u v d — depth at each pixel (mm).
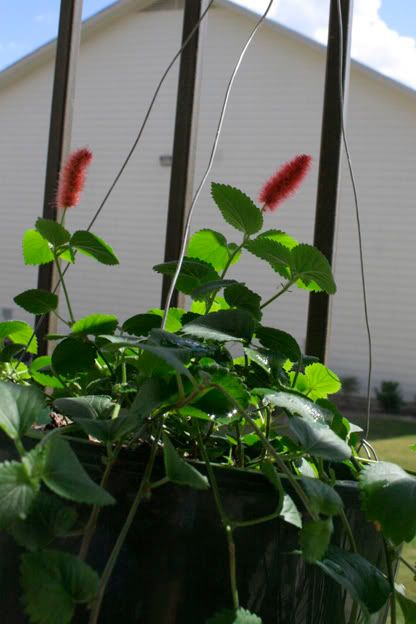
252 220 924
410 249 6969
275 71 7359
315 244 1120
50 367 951
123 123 7867
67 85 1246
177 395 775
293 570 785
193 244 994
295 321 7254
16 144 8305
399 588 863
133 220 7855
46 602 643
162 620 774
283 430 864
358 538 818
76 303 8023
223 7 7422
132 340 809
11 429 685
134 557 778
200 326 810
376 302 7027
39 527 698
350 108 7137
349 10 1124
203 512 778
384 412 6285
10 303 8273
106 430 757
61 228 927
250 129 7410
